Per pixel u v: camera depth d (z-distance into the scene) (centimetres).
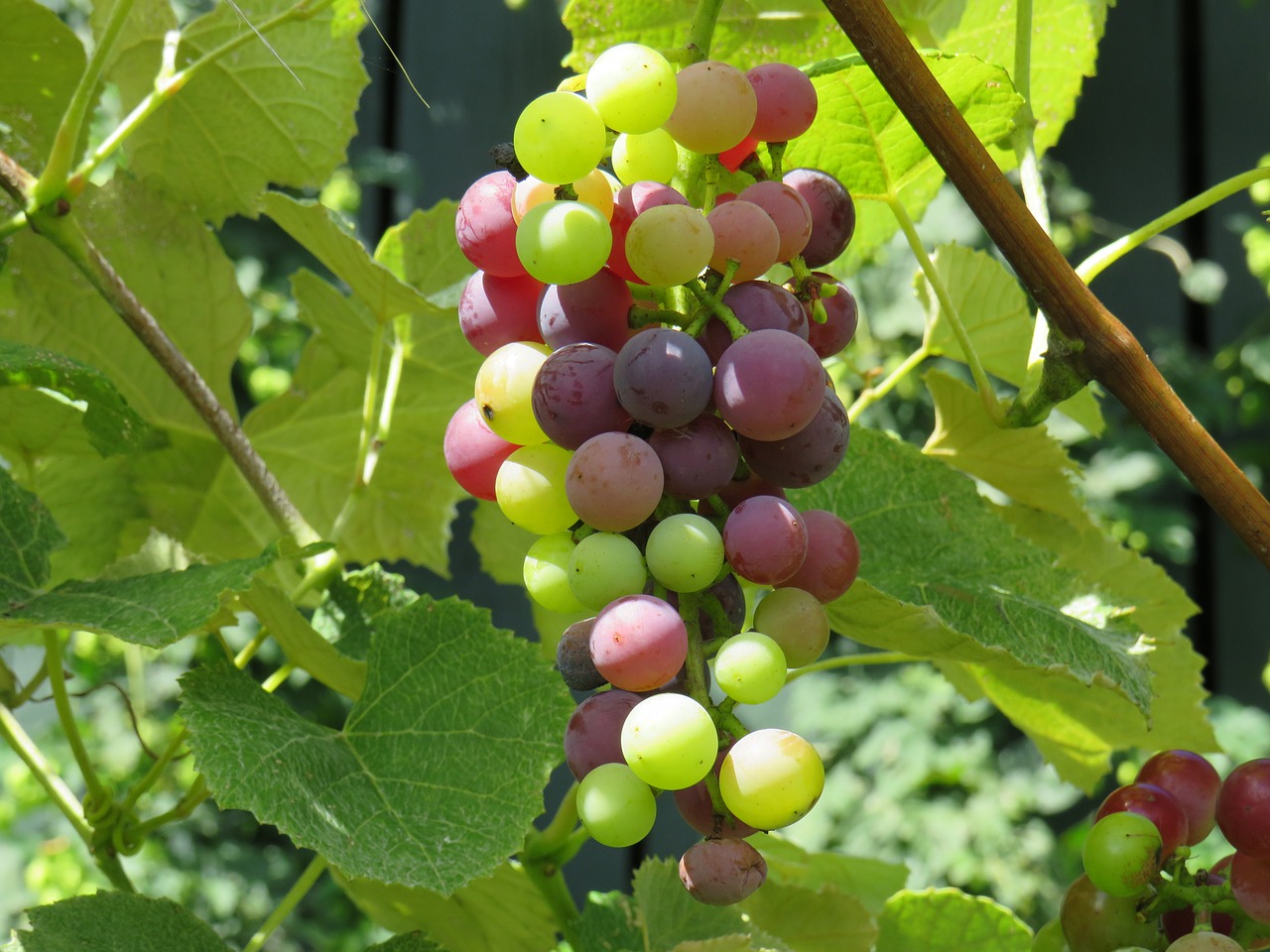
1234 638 182
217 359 67
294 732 45
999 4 58
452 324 65
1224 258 189
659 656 35
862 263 63
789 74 41
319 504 72
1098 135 193
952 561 51
